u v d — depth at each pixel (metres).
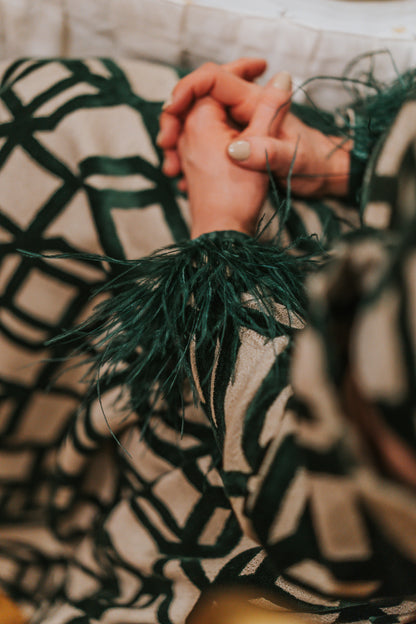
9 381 0.87
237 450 0.61
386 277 0.38
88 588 0.91
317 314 0.45
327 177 0.85
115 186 0.83
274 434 0.59
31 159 0.82
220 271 0.71
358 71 1.06
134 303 0.76
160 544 0.83
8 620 0.95
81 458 0.90
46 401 0.90
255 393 0.61
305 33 1.03
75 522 0.96
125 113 0.84
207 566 0.77
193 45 1.03
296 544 0.57
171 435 0.84
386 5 1.08
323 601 0.68
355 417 0.43
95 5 0.98
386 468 0.42
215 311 0.69
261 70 0.89
